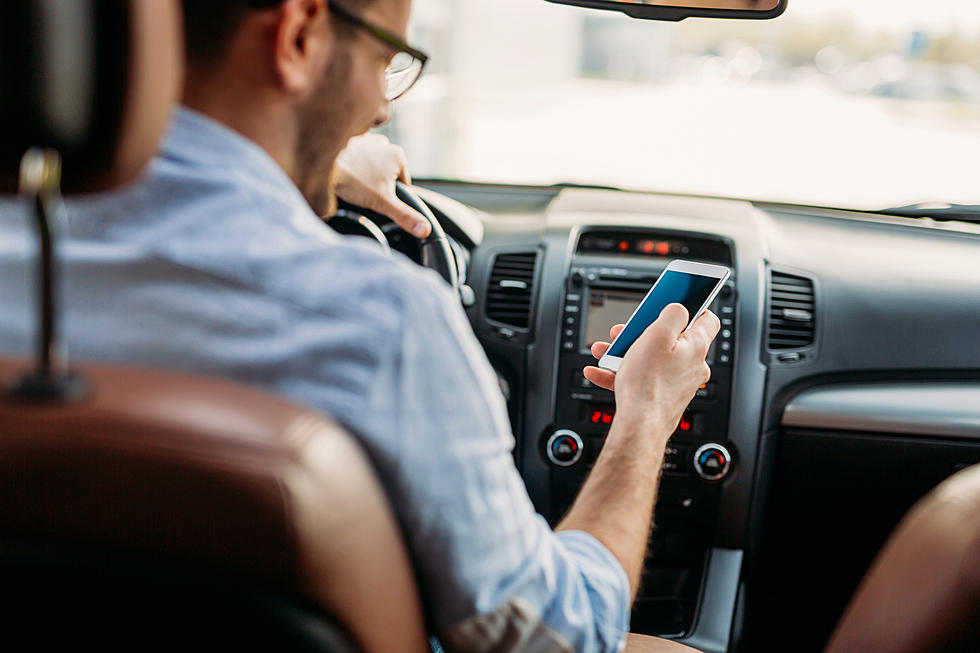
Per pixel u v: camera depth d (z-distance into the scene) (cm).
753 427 221
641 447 108
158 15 65
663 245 228
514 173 266
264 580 70
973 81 827
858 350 223
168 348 80
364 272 80
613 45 1345
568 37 1301
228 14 81
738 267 222
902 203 248
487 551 83
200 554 69
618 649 96
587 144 741
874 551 233
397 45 89
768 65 1493
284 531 68
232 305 79
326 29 85
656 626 231
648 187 258
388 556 75
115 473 68
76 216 80
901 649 105
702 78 1445
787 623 244
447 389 80
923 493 225
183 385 74
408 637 79
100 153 64
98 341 80
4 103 61
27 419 69
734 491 224
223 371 79
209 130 83
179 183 81
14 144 63
